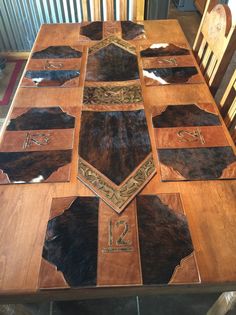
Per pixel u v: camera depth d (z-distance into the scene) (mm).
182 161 924
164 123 1059
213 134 1013
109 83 1245
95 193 838
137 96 1178
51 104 1145
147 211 793
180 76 1273
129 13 2256
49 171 897
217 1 1393
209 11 1409
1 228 757
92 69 1324
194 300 1342
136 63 1357
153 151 959
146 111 1109
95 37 1548
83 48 1465
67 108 1125
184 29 3572
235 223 768
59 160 930
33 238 738
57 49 1457
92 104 1144
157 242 729
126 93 1192
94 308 1316
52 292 661
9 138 1004
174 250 715
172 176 880
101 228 757
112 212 792
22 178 877
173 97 1173
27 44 2742
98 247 720
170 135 1012
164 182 867
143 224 765
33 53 1427
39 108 1126
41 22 2535
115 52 1432
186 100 1158
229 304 1027
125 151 960
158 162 924
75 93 1196
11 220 774
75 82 1252
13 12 2469
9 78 2656
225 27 1180
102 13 2152
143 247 720
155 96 1178
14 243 728
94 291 673
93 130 1034
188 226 761
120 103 1147
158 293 705
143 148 969
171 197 828
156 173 892
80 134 1019
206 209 799
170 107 1126
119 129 1037
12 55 2830
